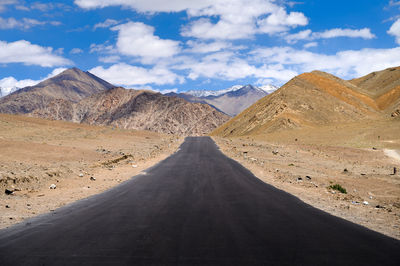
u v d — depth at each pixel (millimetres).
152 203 11734
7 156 25875
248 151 44156
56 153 30766
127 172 22922
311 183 19578
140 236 7406
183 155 37156
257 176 20344
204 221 8883
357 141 60969
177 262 5750
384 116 122625
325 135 72000
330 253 6301
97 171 23250
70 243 6938
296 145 58906
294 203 11734
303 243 6910
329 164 35031
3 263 5797
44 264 5723
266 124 106688
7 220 9414
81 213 10227
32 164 22922
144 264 5660
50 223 8922
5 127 51812
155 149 45562
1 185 14875
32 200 12961
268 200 12297
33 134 48906
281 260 5875
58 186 16906
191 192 14234
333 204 12562
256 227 8227
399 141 56875
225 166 25938
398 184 23375
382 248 6684
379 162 39281
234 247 6586
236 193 13938
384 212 11914
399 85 159500
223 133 136000
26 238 7395
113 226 8398
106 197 13289
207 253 6223
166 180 18438
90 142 48562
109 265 5629
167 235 7473
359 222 9289
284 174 23078
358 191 19859
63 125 69438
